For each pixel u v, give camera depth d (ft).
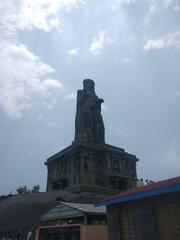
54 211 81.87
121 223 49.57
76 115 225.15
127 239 47.03
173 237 38.70
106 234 58.49
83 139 204.95
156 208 42.70
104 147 199.82
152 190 40.75
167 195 40.45
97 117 225.35
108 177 187.62
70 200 126.93
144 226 43.34
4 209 106.42
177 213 38.86
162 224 40.88
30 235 84.99
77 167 184.34
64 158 203.21
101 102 240.94
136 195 44.04
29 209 103.76
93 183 180.75
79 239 55.21
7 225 95.35
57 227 61.57
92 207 78.07
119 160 207.10
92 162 190.80
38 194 126.93
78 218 73.97
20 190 200.95
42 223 85.15
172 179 47.16
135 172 217.77
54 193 132.26
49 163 219.20
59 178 191.21
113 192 177.47
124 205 49.26
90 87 245.24
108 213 53.52
